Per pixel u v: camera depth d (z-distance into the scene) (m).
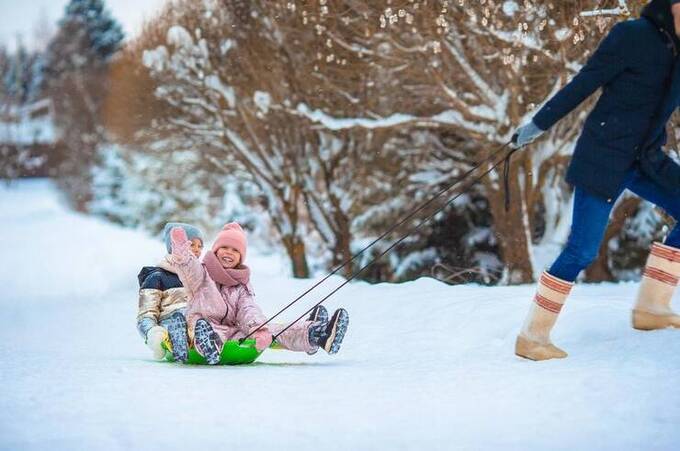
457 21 17.44
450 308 9.80
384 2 17.47
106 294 20.25
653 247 7.27
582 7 15.26
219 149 29.20
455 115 20.53
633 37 6.51
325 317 7.99
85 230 54.88
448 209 27.66
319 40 20.25
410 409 5.20
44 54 108.56
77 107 79.88
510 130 19.62
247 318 7.99
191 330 8.01
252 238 40.06
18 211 77.00
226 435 4.70
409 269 28.06
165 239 9.47
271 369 7.34
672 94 6.55
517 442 4.47
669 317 7.19
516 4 15.39
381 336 9.34
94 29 93.44
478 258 27.88
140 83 30.02
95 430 4.83
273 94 23.12
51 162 94.00
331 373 6.87
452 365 6.91
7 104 106.69
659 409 4.91
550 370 6.18
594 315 7.84
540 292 6.88
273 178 26.80
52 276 29.53
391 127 21.09
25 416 5.18
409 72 19.47
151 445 4.53
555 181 24.33
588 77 6.59
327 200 27.73
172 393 5.87
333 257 27.95
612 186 6.64
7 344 11.24
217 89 24.44
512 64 17.20
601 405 5.05
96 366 7.60
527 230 21.91
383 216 28.06
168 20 26.20
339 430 4.78
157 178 48.00
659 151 6.74
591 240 6.77
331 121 21.61
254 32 22.91
